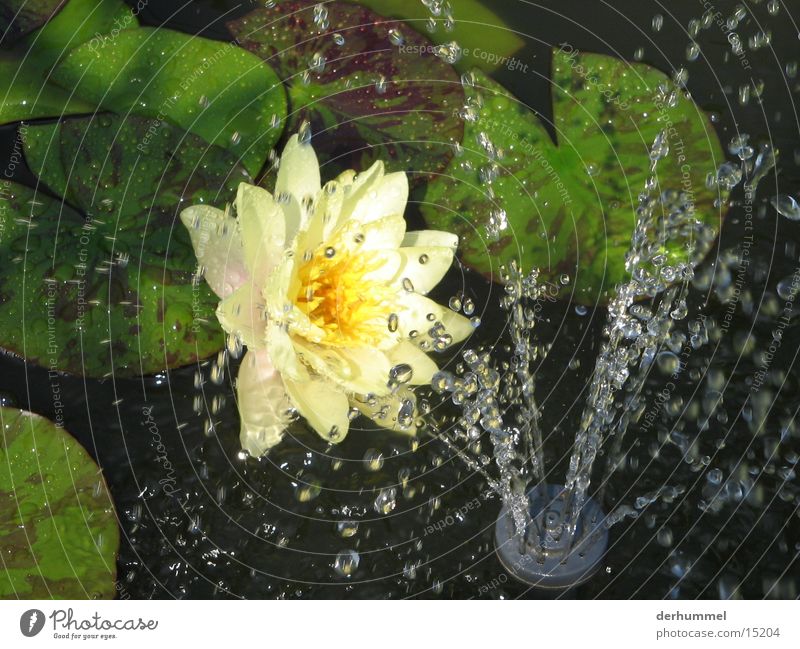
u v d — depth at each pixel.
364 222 0.81
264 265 0.80
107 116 0.85
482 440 0.83
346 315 0.80
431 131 0.87
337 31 0.89
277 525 0.81
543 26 0.91
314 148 0.86
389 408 0.82
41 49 0.86
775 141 0.89
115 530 0.80
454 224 0.86
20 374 0.82
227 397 0.83
